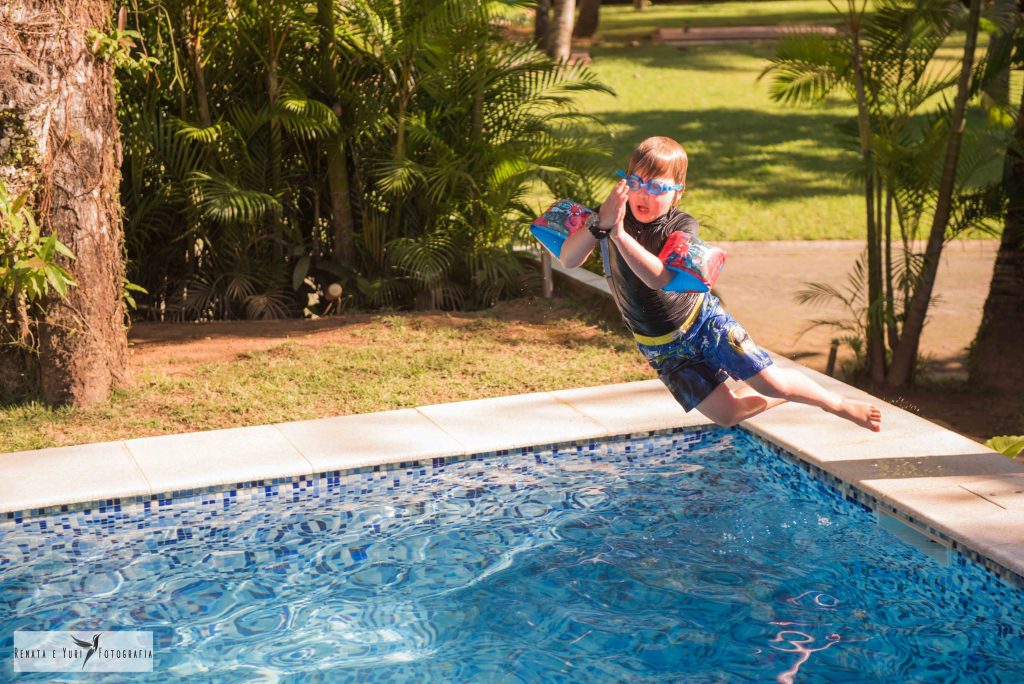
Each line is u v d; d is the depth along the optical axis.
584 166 10.56
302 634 4.61
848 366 10.01
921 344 10.75
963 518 5.00
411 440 6.31
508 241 10.10
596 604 4.86
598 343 8.38
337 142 9.64
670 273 4.20
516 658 4.43
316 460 5.99
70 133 6.73
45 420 6.71
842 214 15.73
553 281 10.38
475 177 9.95
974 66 9.28
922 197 9.25
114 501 5.59
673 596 4.91
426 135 9.42
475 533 5.54
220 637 4.57
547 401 7.01
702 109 23.55
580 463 6.37
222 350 8.25
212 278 9.91
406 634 4.62
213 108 9.62
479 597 4.92
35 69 6.56
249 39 9.25
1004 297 9.48
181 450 6.16
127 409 6.91
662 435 6.55
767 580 5.04
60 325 6.83
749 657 4.42
